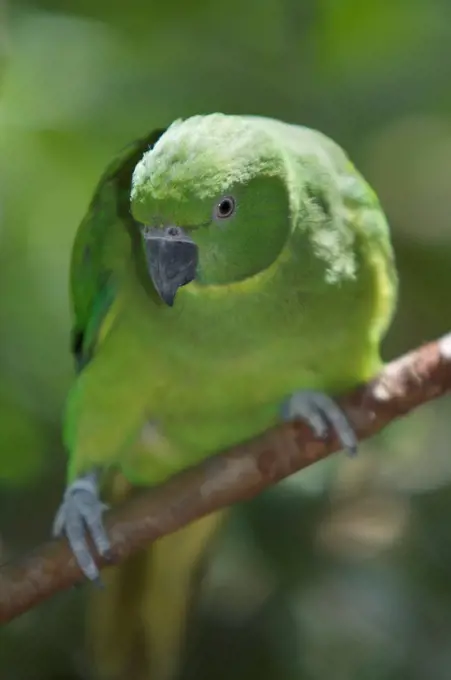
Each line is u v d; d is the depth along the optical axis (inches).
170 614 64.4
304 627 66.1
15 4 67.6
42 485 67.9
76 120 66.7
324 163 61.2
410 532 66.7
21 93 66.7
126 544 60.0
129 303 61.3
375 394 60.5
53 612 66.5
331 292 60.9
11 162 66.3
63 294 67.0
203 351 60.9
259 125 60.5
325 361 61.2
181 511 59.9
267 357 61.0
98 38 67.7
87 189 66.6
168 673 64.6
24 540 67.6
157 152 59.5
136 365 61.4
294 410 60.9
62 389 67.6
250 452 60.1
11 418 67.4
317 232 60.8
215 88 67.6
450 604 66.1
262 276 60.5
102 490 63.1
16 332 67.2
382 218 62.1
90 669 65.5
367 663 65.7
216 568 66.7
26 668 66.1
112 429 61.8
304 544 66.5
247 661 66.1
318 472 66.9
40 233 66.7
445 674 65.6
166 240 59.4
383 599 66.2
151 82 67.3
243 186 59.5
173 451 62.3
